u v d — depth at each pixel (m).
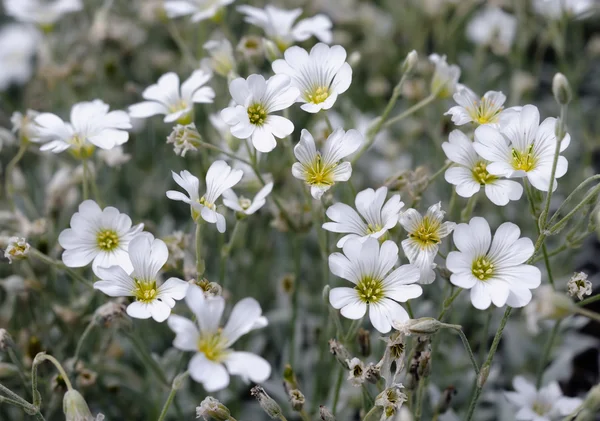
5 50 0.48
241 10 0.37
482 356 0.36
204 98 0.35
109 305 0.33
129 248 0.31
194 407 0.38
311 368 0.39
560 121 0.31
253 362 0.30
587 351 0.42
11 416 0.37
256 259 0.40
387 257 0.31
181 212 0.44
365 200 0.32
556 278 0.41
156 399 0.37
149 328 0.39
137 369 0.39
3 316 0.38
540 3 0.44
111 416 0.38
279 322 0.40
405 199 0.34
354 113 0.46
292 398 0.32
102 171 0.43
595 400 0.31
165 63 0.46
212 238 0.40
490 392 0.39
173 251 0.34
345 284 0.39
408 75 0.34
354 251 0.31
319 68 0.33
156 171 0.44
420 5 0.48
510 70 0.52
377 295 0.31
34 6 0.43
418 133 0.44
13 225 0.36
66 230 0.32
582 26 0.54
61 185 0.37
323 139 0.36
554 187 0.31
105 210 0.32
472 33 0.47
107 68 0.44
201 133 0.43
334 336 0.36
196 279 0.33
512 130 0.32
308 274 0.42
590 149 0.43
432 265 0.31
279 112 0.43
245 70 0.40
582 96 0.51
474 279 0.31
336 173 0.32
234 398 0.38
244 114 0.32
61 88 0.45
